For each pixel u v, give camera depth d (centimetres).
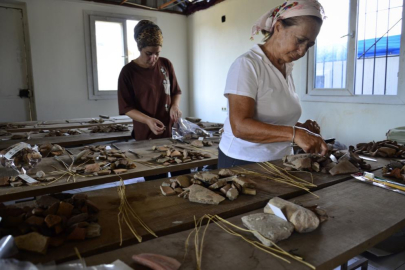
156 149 226
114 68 635
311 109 439
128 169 174
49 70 575
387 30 349
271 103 141
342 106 401
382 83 361
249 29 538
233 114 132
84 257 75
